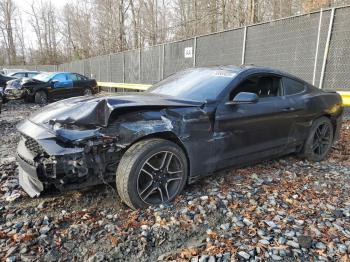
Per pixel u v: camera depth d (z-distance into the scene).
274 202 3.18
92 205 3.08
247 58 9.39
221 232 2.62
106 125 2.77
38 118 3.05
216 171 3.59
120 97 3.15
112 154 2.93
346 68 6.96
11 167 4.11
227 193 3.37
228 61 10.10
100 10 32.31
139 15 29.58
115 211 2.97
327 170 4.28
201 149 3.27
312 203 3.17
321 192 3.47
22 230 2.61
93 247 2.41
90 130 2.75
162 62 13.80
